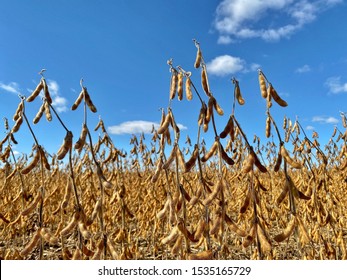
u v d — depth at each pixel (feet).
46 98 7.77
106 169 15.56
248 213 13.88
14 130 7.97
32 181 21.75
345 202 20.89
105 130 12.23
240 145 14.88
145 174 19.76
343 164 16.48
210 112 7.39
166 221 15.60
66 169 23.77
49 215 18.22
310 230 13.58
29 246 7.73
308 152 13.71
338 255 14.56
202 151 13.34
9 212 15.74
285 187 7.49
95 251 9.09
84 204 15.16
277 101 7.46
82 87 8.05
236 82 7.51
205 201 7.04
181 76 8.07
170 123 8.09
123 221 12.34
